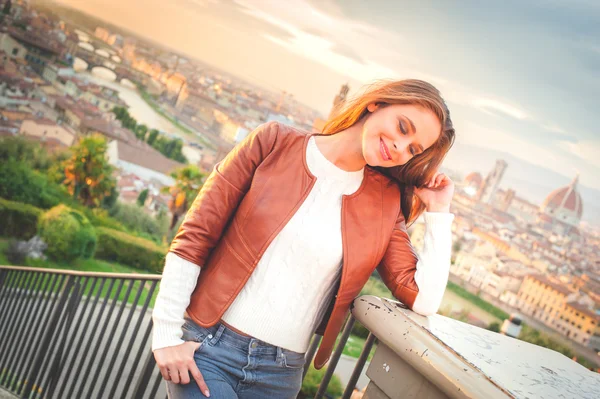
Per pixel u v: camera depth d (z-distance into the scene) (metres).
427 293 1.40
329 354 1.52
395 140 1.38
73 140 29.56
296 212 1.39
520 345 1.25
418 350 1.03
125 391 2.58
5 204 27.30
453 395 0.94
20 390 3.85
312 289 1.41
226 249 1.40
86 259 24.69
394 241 1.50
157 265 28.39
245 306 1.38
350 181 1.45
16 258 23.55
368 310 1.19
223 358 1.37
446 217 1.49
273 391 1.42
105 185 29.66
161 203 30.06
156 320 1.35
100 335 3.04
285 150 1.43
